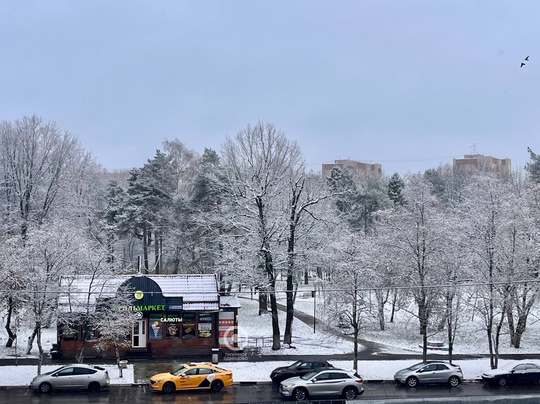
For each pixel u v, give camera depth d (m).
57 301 39.00
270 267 46.56
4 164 60.91
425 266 40.56
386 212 61.75
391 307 67.50
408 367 38.91
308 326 55.84
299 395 33.19
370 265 44.31
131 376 38.06
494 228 41.47
